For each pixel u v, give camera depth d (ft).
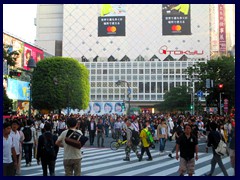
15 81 197.06
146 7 394.93
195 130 53.42
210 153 55.88
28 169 38.01
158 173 35.94
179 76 384.27
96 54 398.01
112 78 391.24
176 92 268.62
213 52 393.50
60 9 415.85
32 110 218.18
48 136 28.30
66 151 23.08
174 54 391.24
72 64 190.80
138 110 285.23
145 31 394.73
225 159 48.29
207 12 388.16
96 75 393.29
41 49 289.74
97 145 72.28
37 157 28.35
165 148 64.59
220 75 118.52
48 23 416.46
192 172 26.58
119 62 391.45
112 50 397.80
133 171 37.40
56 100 183.73
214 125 32.83
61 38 414.21
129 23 396.78
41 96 183.83
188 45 390.42
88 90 205.26
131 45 395.55
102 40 398.21
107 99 389.80
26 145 40.65
